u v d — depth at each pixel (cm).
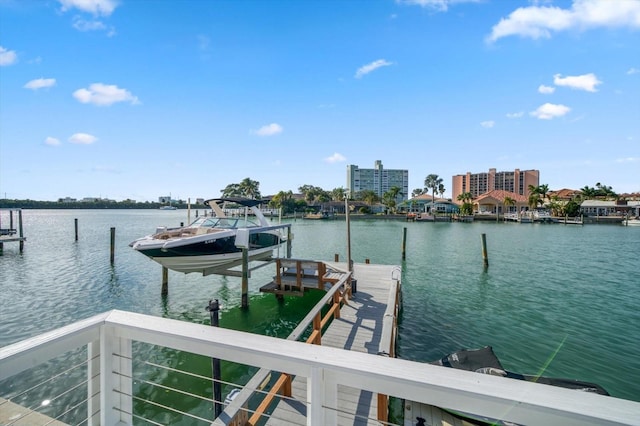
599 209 7419
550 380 577
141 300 1305
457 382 116
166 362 795
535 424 106
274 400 536
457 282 1641
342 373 131
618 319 1101
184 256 1077
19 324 1038
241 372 756
